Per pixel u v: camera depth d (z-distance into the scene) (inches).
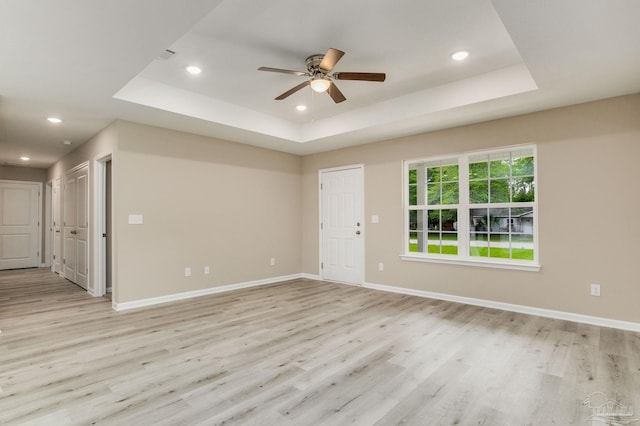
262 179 224.2
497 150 163.9
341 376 93.3
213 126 173.0
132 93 137.6
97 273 186.5
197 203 189.5
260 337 123.0
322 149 230.4
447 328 132.6
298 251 248.1
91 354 107.5
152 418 73.9
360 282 216.1
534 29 86.7
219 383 89.4
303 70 133.2
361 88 153.0
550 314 146.7
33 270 281.0
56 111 148.5
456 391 85.3
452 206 180.4
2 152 237.0
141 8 76.9
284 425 71.7
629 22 83.1
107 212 197.9
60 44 92.5
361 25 102.9
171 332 128.3
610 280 134.3
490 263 162.4
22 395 83.2
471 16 98.3
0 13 77.7
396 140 199.0
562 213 144.9
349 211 223.1
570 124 143.5
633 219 130.2
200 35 108.2
